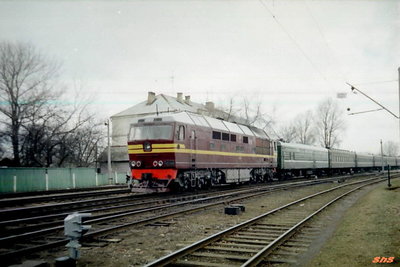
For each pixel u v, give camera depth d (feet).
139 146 58.08
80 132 127.75
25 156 111.86
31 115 110.83
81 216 20.81
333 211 44.37
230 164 74.28
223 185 89.30
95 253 23.58
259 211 43.91
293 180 115.24
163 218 36.47
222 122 76.13
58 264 19.77
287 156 112.68
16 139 107.34
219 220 36.76
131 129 60.08
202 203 50.55
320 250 24.39
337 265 20.76
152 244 26.16
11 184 76.89
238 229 30.71
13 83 109.50
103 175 107.04
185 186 60.54
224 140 72.49
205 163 65.00
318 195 63.41
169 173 56.65
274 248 24.31
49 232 29.19
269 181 100.63
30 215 40.52
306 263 21.29
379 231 29.99
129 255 23.20
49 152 114.62
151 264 19.07
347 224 34.68
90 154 137.59
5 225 32.60
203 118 68.64
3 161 107.65
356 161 187.21
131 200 54.19
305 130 232.53
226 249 23.88
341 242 26.66
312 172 137.08
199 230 31.27
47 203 54.70
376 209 43.78
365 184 94.73
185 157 59.06
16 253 22.34
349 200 57.31
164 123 57.57
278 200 56.18
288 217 38.88
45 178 85.81
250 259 20.30
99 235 28.19
